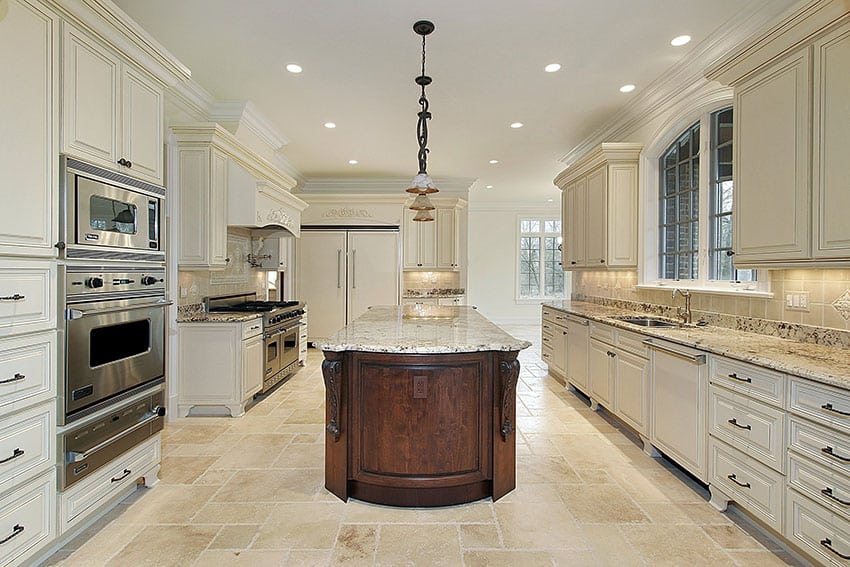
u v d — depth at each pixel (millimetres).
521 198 9891
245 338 3951
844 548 1678
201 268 3805
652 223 4230
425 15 2820
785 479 1937
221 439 3383
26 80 1748
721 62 2572
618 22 2900
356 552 2004
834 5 1898
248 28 2982
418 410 2365
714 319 3262
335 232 7008
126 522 2238
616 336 3533
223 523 2236
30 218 1770
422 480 2371
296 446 3250
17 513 1747
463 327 3014
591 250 4703
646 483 2678
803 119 2121
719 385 2338
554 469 2871
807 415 1831
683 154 3900
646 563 1930
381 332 2750
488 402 2432
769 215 2334
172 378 3820
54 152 1877
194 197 3766
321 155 6195
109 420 2217
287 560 1945
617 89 3977
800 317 2543
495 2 2680
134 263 2363
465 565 1917
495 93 4066
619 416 3486
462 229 7820
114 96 2213
